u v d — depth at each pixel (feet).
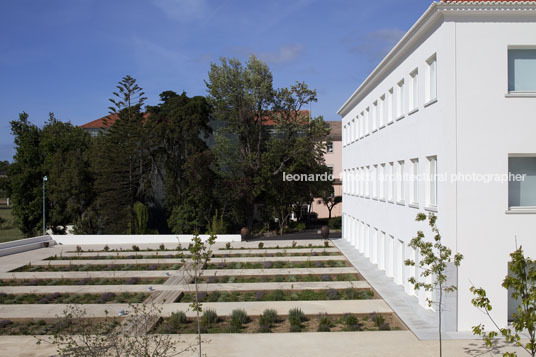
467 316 41.60
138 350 30.40
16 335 42.60
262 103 133.18
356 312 47.91
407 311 47.42
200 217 129.90
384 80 66.23
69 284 66.03
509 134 42.06
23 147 142.72
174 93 156.04
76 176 126.11
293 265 76.38
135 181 134.21
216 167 130.31
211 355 35.88
